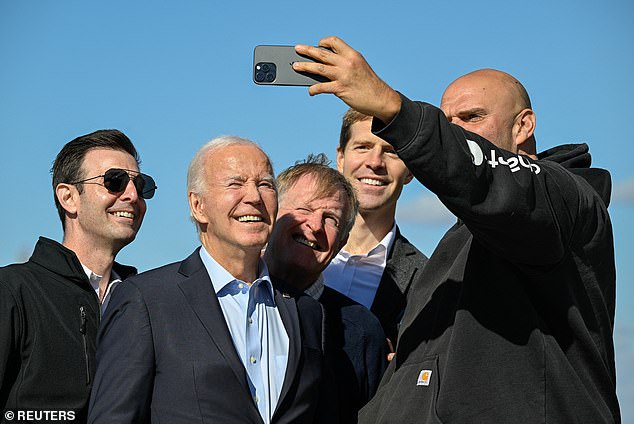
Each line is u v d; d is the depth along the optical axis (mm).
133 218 4566
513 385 3217
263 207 3639
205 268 3650
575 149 3758
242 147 3705
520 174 3092
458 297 3467
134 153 4746
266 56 3209
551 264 3191
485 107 3766
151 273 3643
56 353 4004
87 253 4547
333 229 4379
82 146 4602
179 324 3475
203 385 3381
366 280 5117
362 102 2998
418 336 3633
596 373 3309
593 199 3395
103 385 3389
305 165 4512
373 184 5238
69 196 4570
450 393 3275
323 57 3057
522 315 3260
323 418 3789
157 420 3381
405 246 5301
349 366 4102
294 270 4344
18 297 3996
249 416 3420
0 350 3871
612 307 3598
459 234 3697
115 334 3467
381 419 3564
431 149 2961
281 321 3730
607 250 3496
